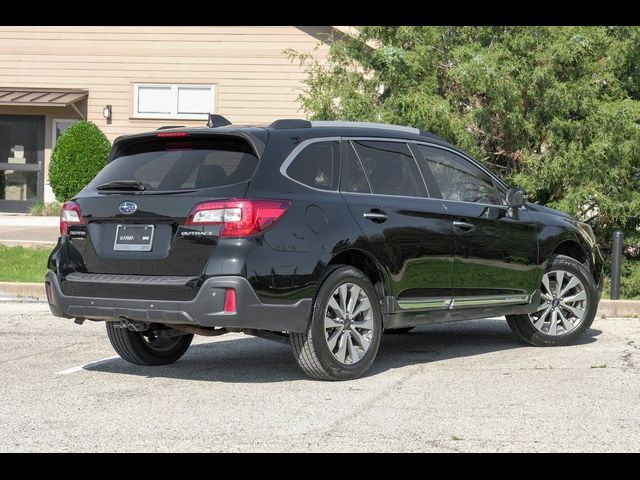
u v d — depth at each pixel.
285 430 6.40
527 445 6.04
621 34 15.84
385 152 8.75
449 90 16.28
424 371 8.59
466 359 9.29
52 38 26.72
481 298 9.24
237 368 8.80
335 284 7.96
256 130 7.96
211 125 8.77
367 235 8.18
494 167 16.16
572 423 6.60
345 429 6.42
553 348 9.95
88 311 8.00
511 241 9.50
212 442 6.10
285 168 7.88
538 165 15.20
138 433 6.32
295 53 17.47
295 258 7.66
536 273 9.77
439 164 9.19
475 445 6.03
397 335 11.02
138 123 26.47
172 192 7.75
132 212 7.82
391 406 7.11
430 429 6.42
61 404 7.18
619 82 16.09
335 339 8.02
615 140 15.05
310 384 7.98
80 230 8.13
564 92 14.96
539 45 15.42
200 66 26.05
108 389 7.77
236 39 25.84
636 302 12.95
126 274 7.84
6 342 10.18
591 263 10.40
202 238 7.51
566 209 14.90
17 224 22.42
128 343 8.71
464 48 15.14
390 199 8.54
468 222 9.09
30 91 26.36
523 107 15.59
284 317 7.62
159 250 7.70
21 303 13.58
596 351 9.73
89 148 24.70
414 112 15.06
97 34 26.52
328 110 16.33
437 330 11.45
